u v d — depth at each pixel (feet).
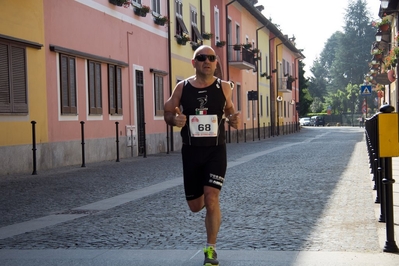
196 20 110.11
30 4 54.19
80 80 63.62
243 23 144.87
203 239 22.88
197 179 19.07
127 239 23.20
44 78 56.29
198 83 18.92
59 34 59.31
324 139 130.41
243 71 143.23
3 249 21.80
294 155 72.95
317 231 23.90
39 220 28.43
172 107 19.06
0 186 42.04
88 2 65.72
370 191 36.17
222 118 18.97
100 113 68.13
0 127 49.24
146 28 83.71
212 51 18.72
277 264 18.61
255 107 157.28
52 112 57.57
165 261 19.38
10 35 50.88
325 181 42.27
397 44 91.40
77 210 31.40
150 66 85.25
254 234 23.59
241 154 77.87
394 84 114.42
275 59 190.19
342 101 358.02
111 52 71.72
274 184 41.09
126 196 36.58
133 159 71.51
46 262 19.53
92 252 20.90
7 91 50.31
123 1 72.84
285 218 27.17
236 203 32.37
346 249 20.53
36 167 54.34
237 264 18.70
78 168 57.06
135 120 78.74
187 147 18.89
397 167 54.08
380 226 24.66
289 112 216.54
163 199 34.78
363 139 123.24
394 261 18.69
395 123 19.89
